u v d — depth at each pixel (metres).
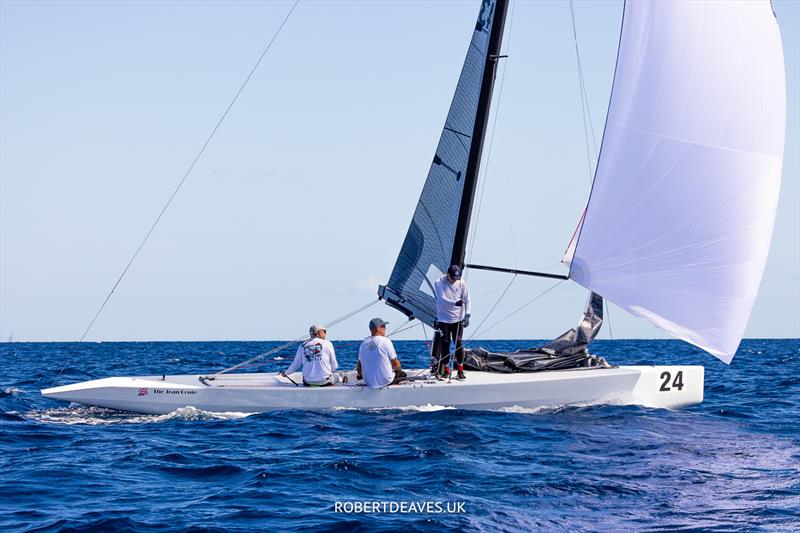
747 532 10.94
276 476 13.74
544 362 21.61
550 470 14.46
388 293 22.08
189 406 19.45
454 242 21.69
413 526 11.02
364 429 17.58
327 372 19.80
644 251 21.33
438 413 19.14
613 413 20.09
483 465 14.74
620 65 21.75
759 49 20.97
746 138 21.02
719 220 21.14
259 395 19.47
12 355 67.81
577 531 10.93
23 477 13.64
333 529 10.85
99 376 37.31
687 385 21.70
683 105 21.12
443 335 20.39
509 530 10.95
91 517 11.29
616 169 21.50
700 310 21.36
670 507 12.18
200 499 12.34
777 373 41.59
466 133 21.44
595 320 22.28
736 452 16.28
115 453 15.55
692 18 21.09
